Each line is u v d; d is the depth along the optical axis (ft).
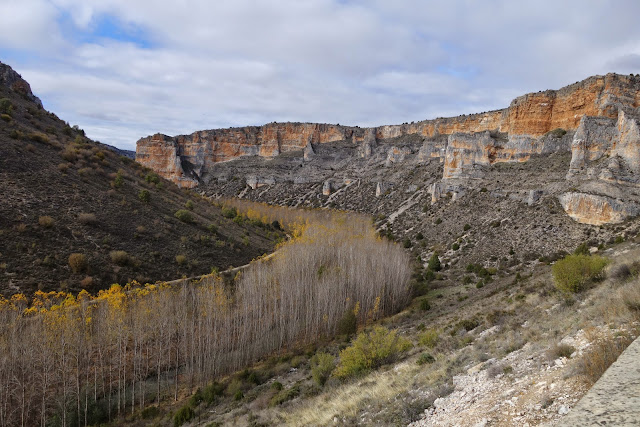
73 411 90.48
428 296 173.47
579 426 13.99
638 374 17.61
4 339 87.25
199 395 102.94
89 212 162.20
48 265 124.26
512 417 26.94
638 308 39.34
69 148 202.69
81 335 96.43
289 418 63.62
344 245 195.72
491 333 66.33
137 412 98.07
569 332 43.45
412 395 46.01
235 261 190.90
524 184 241.14
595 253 139.54
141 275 144.87
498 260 188.03
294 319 141.38
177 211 212.43
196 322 129.39
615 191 176.24
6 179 149.38
